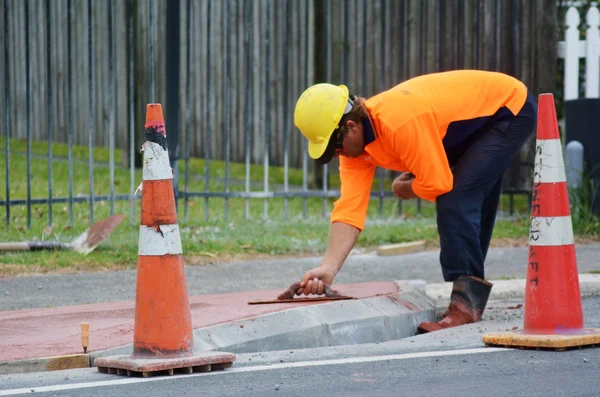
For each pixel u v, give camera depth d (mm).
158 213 7133
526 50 16938
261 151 21531
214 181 20578
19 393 6539
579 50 16938
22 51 24344
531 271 8172
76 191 18266
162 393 6504
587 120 16172
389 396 6426
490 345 8211
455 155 9570
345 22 15984
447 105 9164
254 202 18734
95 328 8492
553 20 16719
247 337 8344
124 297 10844
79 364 7445
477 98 9328
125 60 21312
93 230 13328
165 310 7148
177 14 14938
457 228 9414
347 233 9680
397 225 15891
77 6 22906
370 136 9070
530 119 9508
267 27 15672
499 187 9977
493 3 16484
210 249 13859
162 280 7145
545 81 16750
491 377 6945
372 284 11016
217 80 22078
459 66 16203
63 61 23359
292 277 12398
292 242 14469
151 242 7152
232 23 21656
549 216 8109
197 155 22641
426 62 18625
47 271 12320
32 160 22125
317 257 14031
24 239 13672
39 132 24375
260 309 9055
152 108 7094
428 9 18547
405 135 8883
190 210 17391
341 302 9375
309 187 20062
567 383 6703
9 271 12109
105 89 22188
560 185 8086
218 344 8117
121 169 21406
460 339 8609
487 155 9336
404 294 10312
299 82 20703
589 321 9570
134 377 7004
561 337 7895
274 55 21141
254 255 13930
